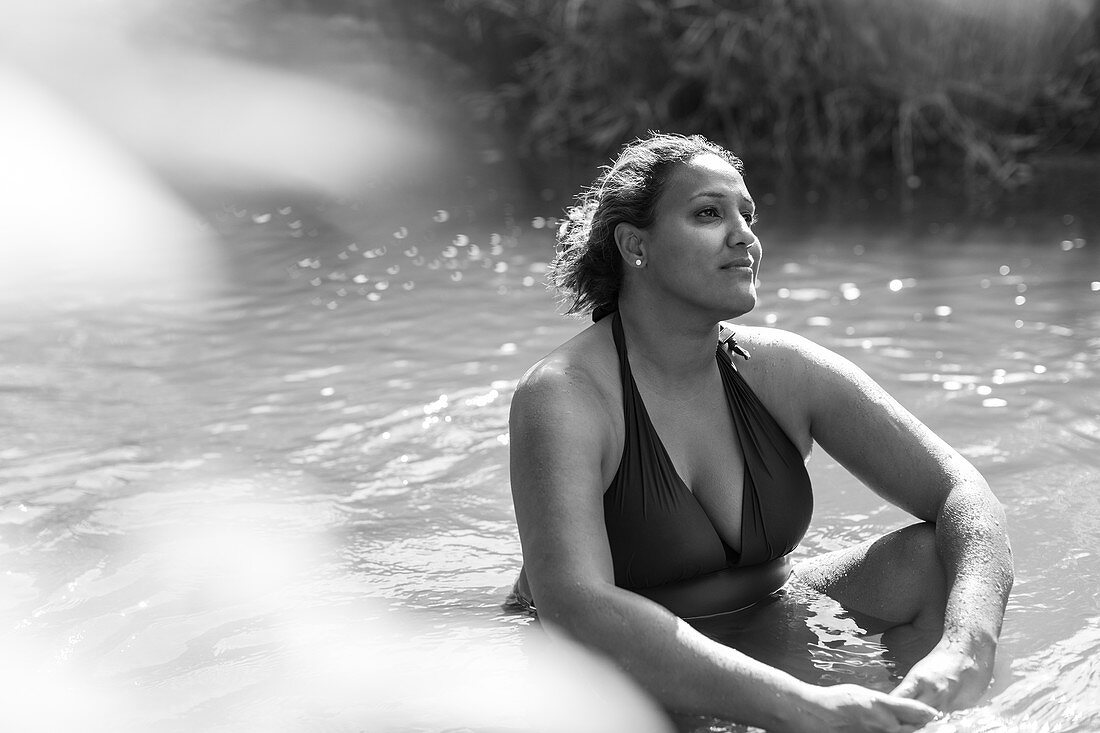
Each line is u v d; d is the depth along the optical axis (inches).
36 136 402.6
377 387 171.0
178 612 105.3
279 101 463.2
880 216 309.4
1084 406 154.1
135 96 448.8
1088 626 97.0
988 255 254.5
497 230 296.8
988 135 404.2
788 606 102.0
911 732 81.4
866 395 103.0
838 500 129.4
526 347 189.6
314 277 247.8
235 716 87.7
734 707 82.8
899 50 400.8
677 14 439.8
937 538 98.1
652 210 96.5
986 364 174.4
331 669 94.5
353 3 518.0
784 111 420.8
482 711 87.0
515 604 106.5
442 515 127.5
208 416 159.6
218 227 310.7
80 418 159.2
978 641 88.6
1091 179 358.9
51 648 99.0
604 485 97.3
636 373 99.3
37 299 230.2
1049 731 81.6
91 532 123.0
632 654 85.4
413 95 491.2
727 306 95.3
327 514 127.7
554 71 476.1
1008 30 394.6
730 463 100.6
